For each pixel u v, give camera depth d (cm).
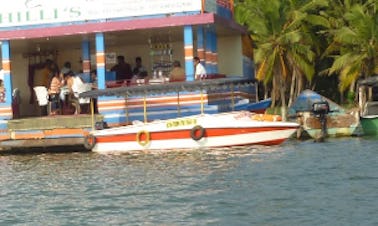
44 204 1773
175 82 2773
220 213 1561
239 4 4672
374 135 3512
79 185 2019
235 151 2575
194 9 2908
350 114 3456
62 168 2394
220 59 3588
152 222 1516
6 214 1675
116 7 2962
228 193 1780
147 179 2044
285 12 4716
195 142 2658
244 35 3691
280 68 4738
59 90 3070
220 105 2916
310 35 4925
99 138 2772
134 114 2920
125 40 3303
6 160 2759
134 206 1684
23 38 3033
